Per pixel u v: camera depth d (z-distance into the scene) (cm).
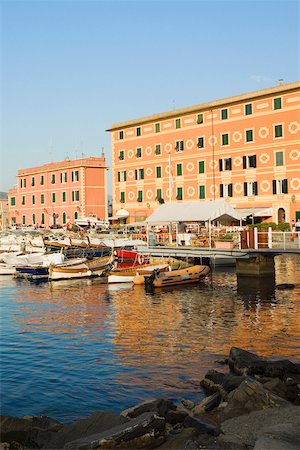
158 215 4331
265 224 5225
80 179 8125
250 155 5947
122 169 7462
